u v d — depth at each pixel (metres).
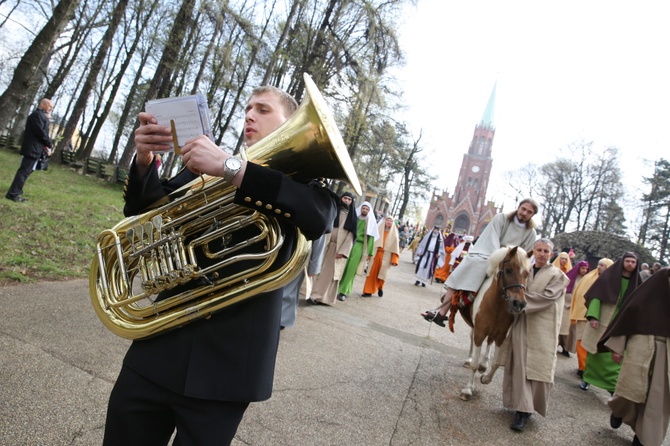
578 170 43.91
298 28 18.36
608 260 7.49
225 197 1.36
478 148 98.19
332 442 3.18
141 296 1.41
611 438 4.43
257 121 1.67
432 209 90.12
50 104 8.16
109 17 18.47
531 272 4.55
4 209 7.26
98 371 3.34
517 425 4.08
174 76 19.16
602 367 5.84
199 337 1.36
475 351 4.62
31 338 3.60
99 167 17.98
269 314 1.44
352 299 9.12
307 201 1.27
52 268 5.57
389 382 4.63
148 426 1.39
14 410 2.63
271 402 3.55
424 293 13.04
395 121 24.41
